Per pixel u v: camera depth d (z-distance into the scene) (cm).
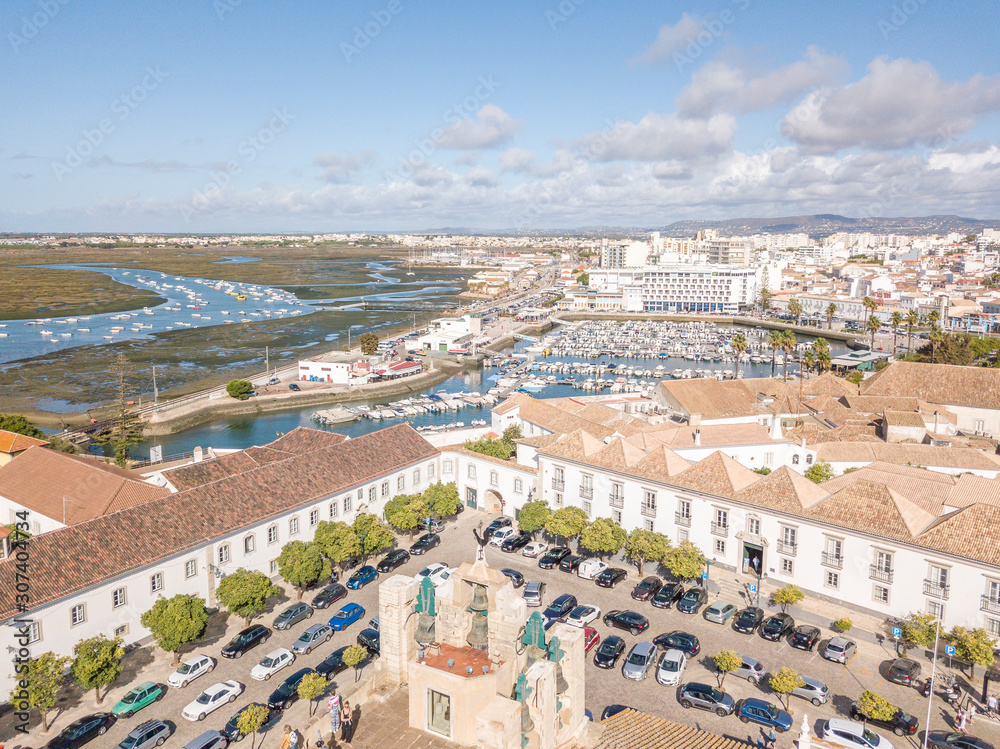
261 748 5959
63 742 5966
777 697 6662
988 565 7031
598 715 6341
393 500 10462
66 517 8694
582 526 9688
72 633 6975
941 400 15400
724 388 15262
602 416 13238
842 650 7188
